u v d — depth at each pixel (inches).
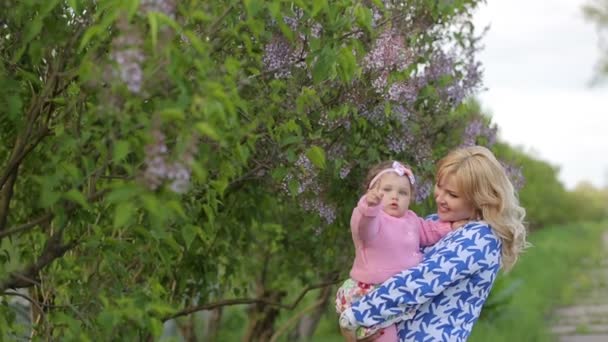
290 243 225.5
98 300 127.1
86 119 110.3
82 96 114.3
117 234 151.9
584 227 1228.5
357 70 134.0
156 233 127.5
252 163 161.5
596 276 615.8
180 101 96.2
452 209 129.3
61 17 117.8
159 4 93.4
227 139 116.8
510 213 126.6
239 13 120.5
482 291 125.5
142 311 111.0
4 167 140.7
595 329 392.2
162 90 99.4
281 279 250.1
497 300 358.3
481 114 201.6
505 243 126.8
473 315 125.4
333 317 367.6
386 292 121.0
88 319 125.3
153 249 146.6
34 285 135.0
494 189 126.0
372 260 126.1
